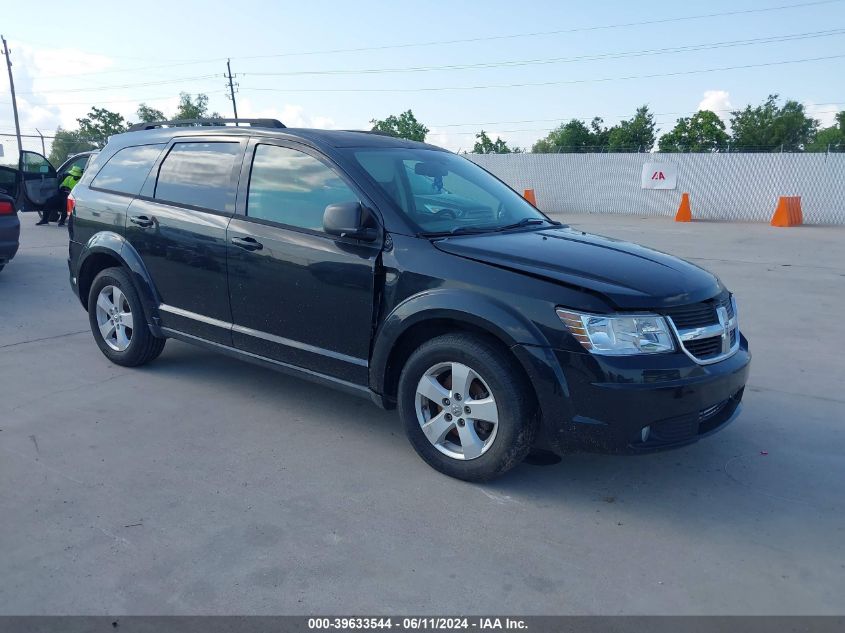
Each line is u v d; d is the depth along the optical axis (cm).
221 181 493
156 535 336
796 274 1047
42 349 629
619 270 377
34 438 442
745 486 396
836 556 330
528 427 370
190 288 506
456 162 517
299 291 440
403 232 404
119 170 571
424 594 296
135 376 559
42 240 1332
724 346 386
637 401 345
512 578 308
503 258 379
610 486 394
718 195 2177
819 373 591
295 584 301
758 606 293
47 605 285
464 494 381
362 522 351
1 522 344
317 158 448
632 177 2309
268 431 460
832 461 429
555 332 351
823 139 5166
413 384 402
